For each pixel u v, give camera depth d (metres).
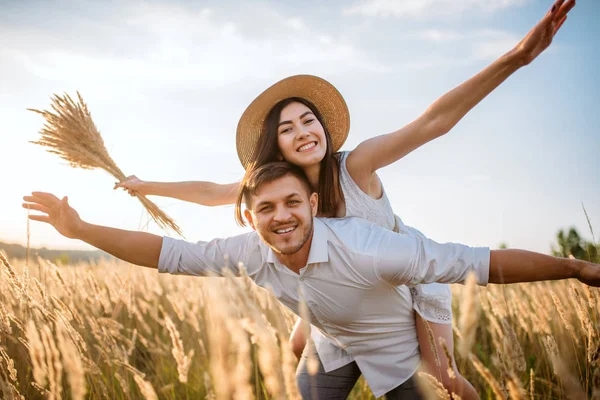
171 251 2.71
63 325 2.18
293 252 2.47
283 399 1.08
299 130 2.82
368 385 2.97
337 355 2.90
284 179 2.45
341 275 2.50
